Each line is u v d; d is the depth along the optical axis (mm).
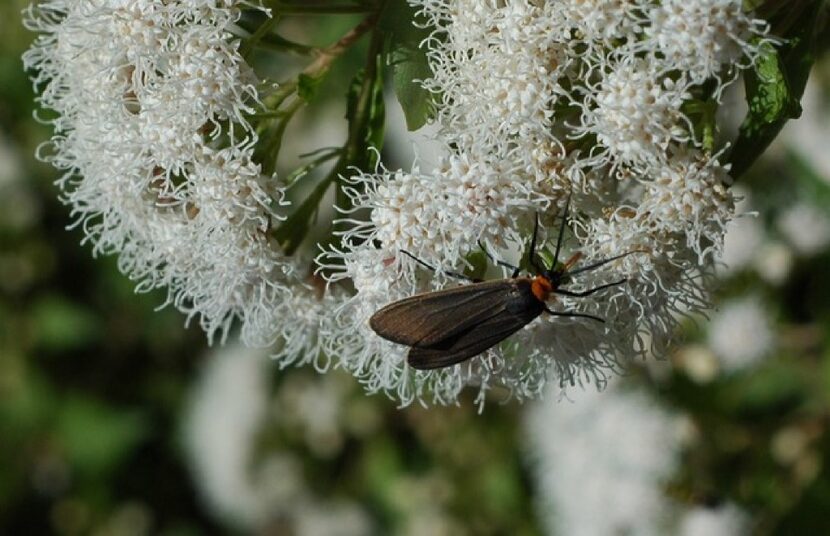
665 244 269
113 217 292
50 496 461
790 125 341
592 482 349
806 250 338
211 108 275
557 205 269
